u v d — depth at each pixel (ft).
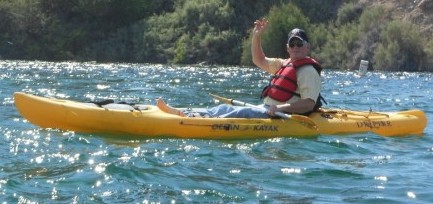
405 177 22.34
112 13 150.51
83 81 72.18
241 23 146.92
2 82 66.69
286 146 27.35
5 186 19.90
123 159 23.99
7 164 23.09
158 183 20.79
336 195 19.90
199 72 102.63
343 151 27.02
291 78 29.66
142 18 152.97
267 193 19.97
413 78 100.58
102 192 19.67
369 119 31.76
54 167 22.70
